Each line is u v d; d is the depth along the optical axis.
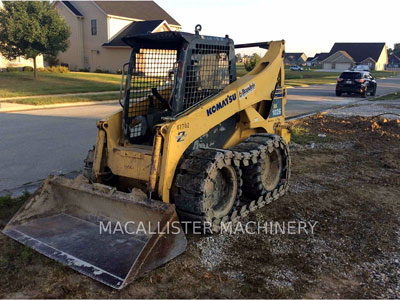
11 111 14.35
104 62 37.78
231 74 5.32
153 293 3.46
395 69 99.56
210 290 3.53
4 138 9.45
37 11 25.16
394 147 9.47
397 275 3.87
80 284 3.55
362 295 3.53
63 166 7.13
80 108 15.63
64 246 4.07
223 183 4.81
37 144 8.86
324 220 5.15
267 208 5.51
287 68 90.81
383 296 3.53
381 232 4.82
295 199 5.90
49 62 36.31
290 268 3.95
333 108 17.11
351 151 9.11
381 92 28.03
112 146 4.84
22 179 6.35
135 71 4.96
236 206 4.92
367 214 5.38
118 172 4.73
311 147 9.45
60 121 12.12
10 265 3.81
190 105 4.66
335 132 11.30
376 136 10.66
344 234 4.75
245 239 4.54
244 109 5.39
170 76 5.24
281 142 5.71
